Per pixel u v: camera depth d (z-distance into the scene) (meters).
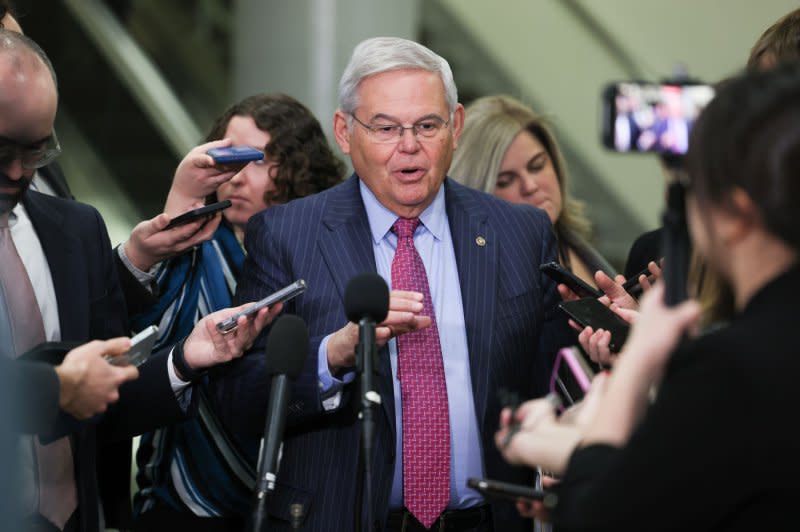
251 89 19.38
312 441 7.53
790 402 4.38
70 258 7.41
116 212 22.31
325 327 7.51
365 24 18.83
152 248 8.27
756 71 4.83
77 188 22.33
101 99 23.42
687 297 4.80
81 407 6.35
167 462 8.89
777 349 4.45
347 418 7.46
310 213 7.86
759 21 21.36
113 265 7.83
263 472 6.00
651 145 5.02
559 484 4.96
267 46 19.09
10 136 6.55
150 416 7.64
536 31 22.92
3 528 6.29
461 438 7.48
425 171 7.57
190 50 24.36
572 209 11.34
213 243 9.21
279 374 6.20
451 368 7.55
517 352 7.68
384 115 7.51
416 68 7.59
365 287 6.24
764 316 4.56
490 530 7.50
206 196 8.64
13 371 6.07
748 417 4.40
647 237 9.65
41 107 6.60
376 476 7.27
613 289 7.83
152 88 21.16
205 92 23.72
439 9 23.77
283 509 7.45
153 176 22.86
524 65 22.98
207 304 8.91
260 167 9.40
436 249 7.84
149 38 24.48
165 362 7.59
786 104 4.60
